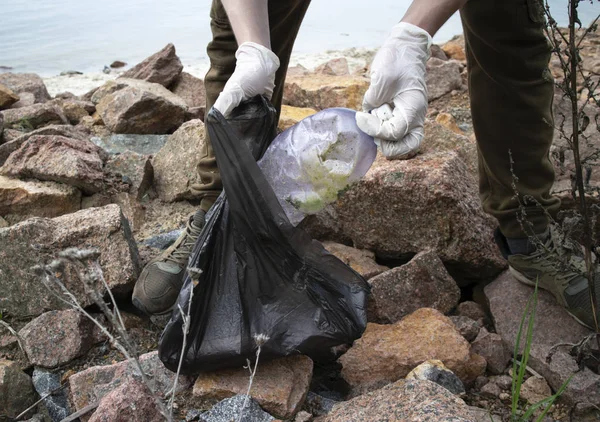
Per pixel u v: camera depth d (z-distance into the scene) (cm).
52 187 326
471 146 343
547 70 230
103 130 432
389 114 195
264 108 208
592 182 329
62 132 380
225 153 200
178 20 871
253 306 215
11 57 711
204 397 215
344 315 216
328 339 213
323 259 217
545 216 253
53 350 243
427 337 239
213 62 257
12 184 323
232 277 216
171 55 513
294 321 215
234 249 212
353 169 200
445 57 591
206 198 263
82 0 981
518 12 222
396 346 237
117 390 206
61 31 816
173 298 255
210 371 220
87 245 265
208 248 213
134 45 759
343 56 705
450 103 503
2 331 254
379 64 193
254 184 201
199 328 215
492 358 245
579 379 229
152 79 504
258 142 209
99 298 161
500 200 257
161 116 429
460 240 278
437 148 343
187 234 261
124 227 275
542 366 240
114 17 890
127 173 349
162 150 363
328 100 474
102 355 250
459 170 294
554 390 236
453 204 273
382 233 291
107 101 445
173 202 350
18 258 257
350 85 474
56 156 329
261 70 201
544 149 246
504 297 270
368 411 197
